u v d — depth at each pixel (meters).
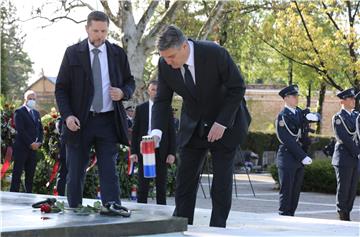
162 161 9.64
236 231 6.09
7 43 29.58
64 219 5.55
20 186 14.66
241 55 30.44
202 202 14.73
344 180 11.34
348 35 21.34
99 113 6.39
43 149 14.73
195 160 6.62
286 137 10.88
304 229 6.83
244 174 28.06
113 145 6.41
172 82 6.37
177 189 6.70
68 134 6.41
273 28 23.64
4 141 14.24
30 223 5.27
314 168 18.47
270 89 41.62
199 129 6.44
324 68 22.02
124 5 19.09
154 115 6.68
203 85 6.28
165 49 6.01
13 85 34.72
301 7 21.95
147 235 5.53
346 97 11.41
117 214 5.79
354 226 7.21
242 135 6.51
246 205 14.59
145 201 9.95
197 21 24.91
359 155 11.33
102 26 6.36
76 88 6.37
